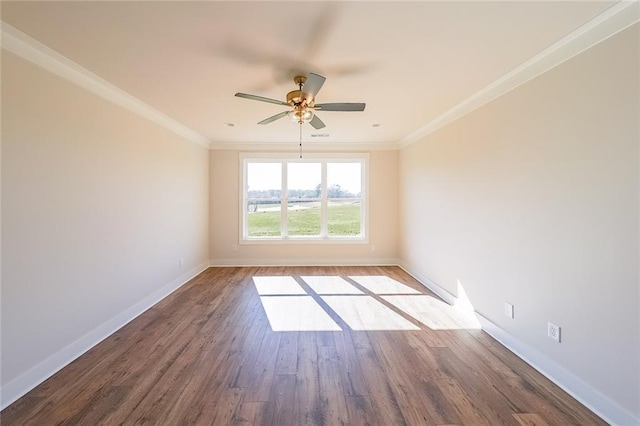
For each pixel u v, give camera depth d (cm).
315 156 554
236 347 256
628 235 163
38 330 207
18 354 194
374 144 554
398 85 272
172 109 343
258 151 552
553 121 208
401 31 186
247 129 444
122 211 301
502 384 204
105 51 209
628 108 162
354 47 205
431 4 160
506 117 256
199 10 164
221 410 179
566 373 199
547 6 162
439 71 243
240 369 222
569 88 196
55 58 216
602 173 176
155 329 291
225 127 431
